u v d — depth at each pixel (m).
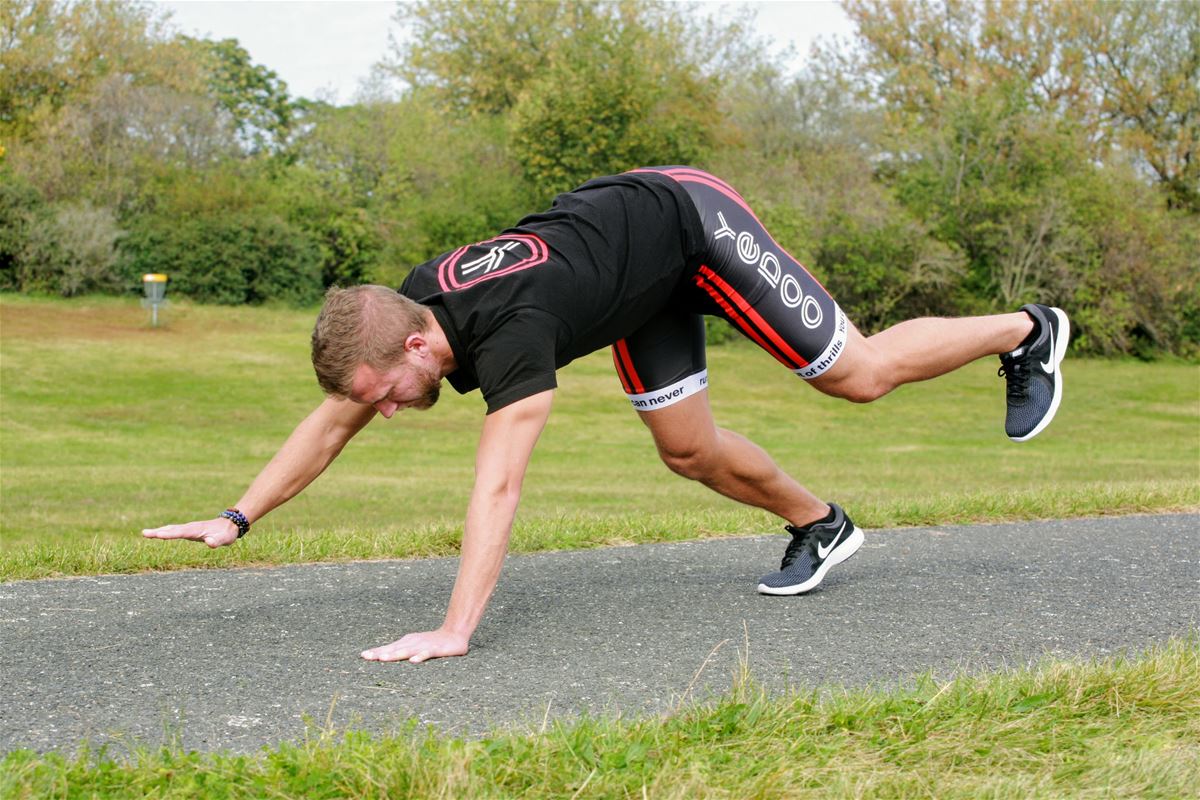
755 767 2.13
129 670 2.87
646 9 39.12
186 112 35.47
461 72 42.41
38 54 34.47
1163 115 38.19
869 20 40.62
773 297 3.24
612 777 2.07
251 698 2.66
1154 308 32.00
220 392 20.83
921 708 2.44
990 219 31.59
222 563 4.48
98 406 18.97
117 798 1.99
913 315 32.03
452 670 2.89
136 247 31.86
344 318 2.75
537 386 2.84
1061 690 2.55
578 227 2.97
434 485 12.16
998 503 5.96
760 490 3.71
